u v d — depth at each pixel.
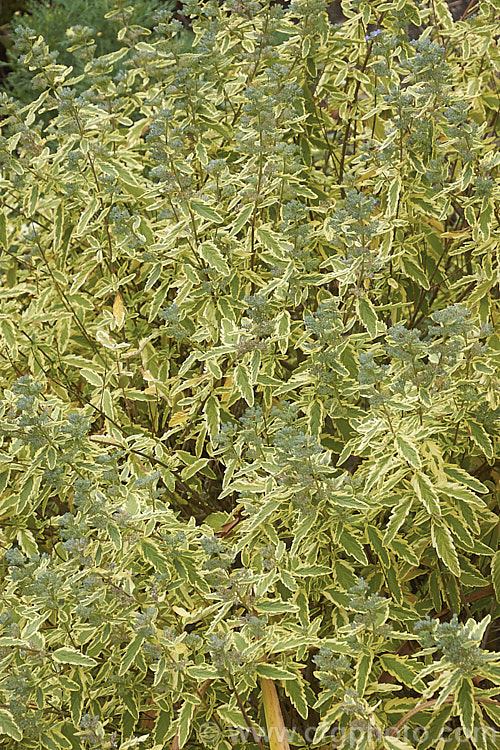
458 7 4.37
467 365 2.38
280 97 2.86
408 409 2.13
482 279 2.65
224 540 2.59
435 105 2.75
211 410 2.65
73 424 2.30
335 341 2.44
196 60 2.99
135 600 2.14
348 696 1.91
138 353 2.99
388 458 2.13
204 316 2.81
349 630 2.08
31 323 3.34
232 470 2.46
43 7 7.05
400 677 2.04
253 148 2.67
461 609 2.65
